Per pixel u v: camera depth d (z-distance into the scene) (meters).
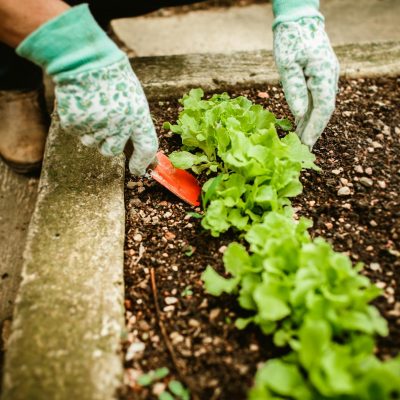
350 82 1.15
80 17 0.72
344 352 0.65
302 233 0.79
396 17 1.70
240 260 0.77
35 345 0.71
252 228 0.78
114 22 1.79
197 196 0.93
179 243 0.86
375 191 0.91
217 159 0.97
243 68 1.16
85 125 0.76
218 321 0.76
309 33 0.83
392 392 0.62
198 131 0.95
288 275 0.74
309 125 0.87
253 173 0.85
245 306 0.73
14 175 1.24
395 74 1.15
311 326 0.65
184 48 1.63
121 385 0.69
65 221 0.86
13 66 1.08
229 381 0.70
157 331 0.76
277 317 0.68
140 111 0.78
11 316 0.94
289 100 0.85
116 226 0.86
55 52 0.71
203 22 1.78
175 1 1.21
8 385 0.67
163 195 0.94
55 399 0.66
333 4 1.82
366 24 1.67
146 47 1.65
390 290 0.77
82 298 0.76
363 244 0.83
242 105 1.00
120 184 0.93
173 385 0.70
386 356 0.70
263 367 0.68
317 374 0.63
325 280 0.70
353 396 0.63
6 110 1.14
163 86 1.12
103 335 0.72
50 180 0.93
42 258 0.81
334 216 0.88
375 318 0.68
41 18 0.71
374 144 1.00
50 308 0.75
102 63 0.73
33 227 0.85
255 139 0.89
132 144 0.84
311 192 0.92
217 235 0.83
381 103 1.09
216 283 0.76
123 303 0.77
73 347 0.71
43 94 1.19
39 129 1.18
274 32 0.87
